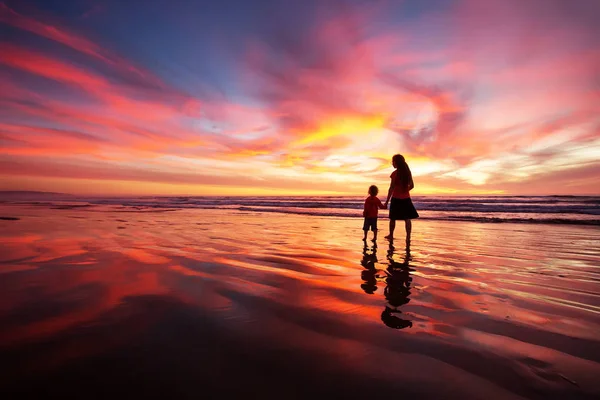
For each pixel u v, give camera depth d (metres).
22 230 7.91
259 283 3.36
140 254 4.95
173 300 2.76
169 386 1.49
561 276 3.77
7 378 1.53
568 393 1.44
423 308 2.62
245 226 9.87
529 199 36.94
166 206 23.80
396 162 6.52
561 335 2.09
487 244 6.47
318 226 10.29
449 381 1.55
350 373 1.62
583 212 17.12
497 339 2.03
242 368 1.66
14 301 2.69
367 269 4.11
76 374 1.57
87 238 6.67
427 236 7.89
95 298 2.80
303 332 2.12
